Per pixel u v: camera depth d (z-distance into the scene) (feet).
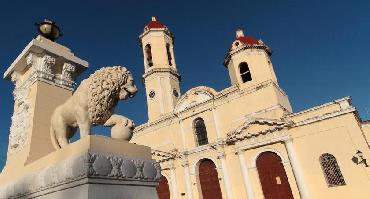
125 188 8.67
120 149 9.23
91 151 8.16
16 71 16.51
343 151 60.80
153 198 9.51
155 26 109.40
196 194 77.41
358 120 68.18
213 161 77.66
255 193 68.39
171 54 106.52
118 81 11.19
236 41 88.74
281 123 68.18
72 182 8.07
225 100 81.66
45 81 14.93
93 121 10.78
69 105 11.48
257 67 80.23
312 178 62.54
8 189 10.87
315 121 65.72
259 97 75.77
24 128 13.93
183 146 84.53
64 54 15.98
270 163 69.36
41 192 9.11
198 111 85.10
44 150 13.39
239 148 73.41
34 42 14.88
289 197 64.34
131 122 10.67
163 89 96.27
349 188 58.13
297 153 65.92
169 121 89.92
